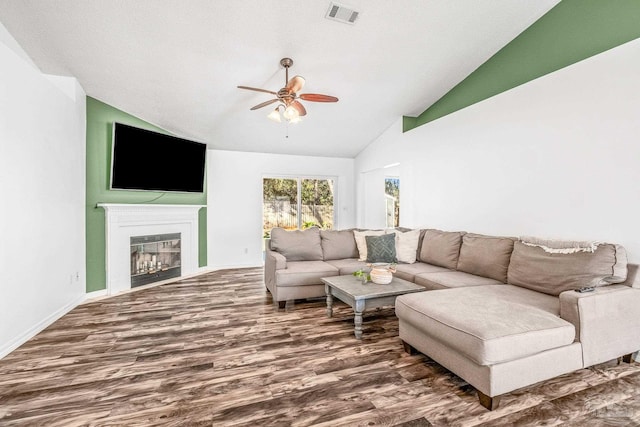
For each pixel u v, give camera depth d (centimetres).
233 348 245
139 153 433
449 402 176
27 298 263
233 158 584
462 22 303
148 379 201
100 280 401
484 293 241
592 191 255
